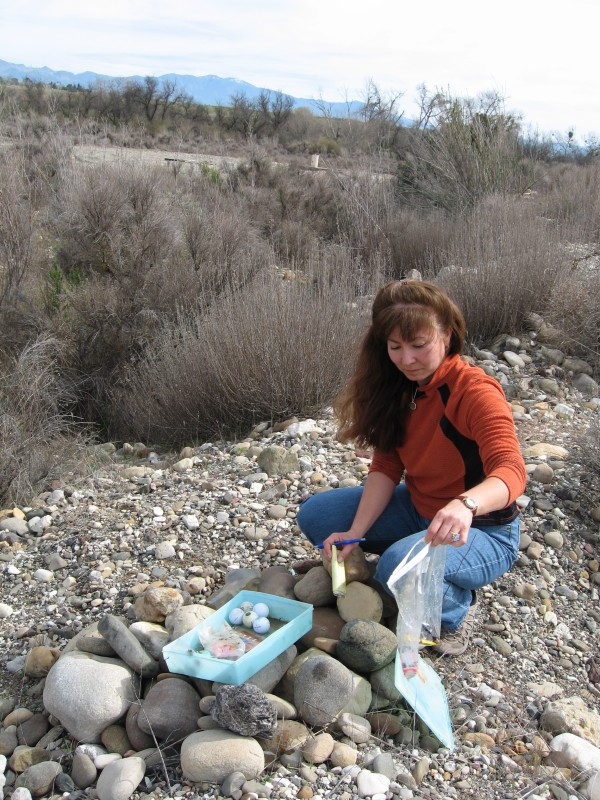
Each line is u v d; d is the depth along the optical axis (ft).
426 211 37.24
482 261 22.17
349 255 25.18
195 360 18.28
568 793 7.61
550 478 12.82
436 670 9.09
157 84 108.99
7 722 8.61
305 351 17.51
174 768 7.65
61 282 23.41
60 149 30.58
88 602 10.50
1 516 13.46
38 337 20.89
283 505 12.80
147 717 7.79
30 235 23.08
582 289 20.02
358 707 8.16
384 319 8.43
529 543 11.23
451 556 8.79
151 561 11.32
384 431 9.25
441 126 39.93
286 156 77.36
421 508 9.41
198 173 44.93
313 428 16.15
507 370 18.65
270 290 19.19
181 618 8.82
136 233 24.36
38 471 14.93
